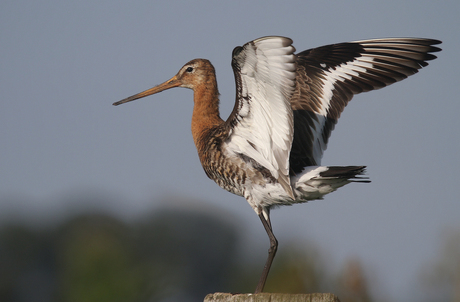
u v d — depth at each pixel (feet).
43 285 155.53
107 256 95.86
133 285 96.94
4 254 154.30
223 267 147.84
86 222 140.97
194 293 146.82
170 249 138.51
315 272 75.36
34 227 159.33
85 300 91.15
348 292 54.29
